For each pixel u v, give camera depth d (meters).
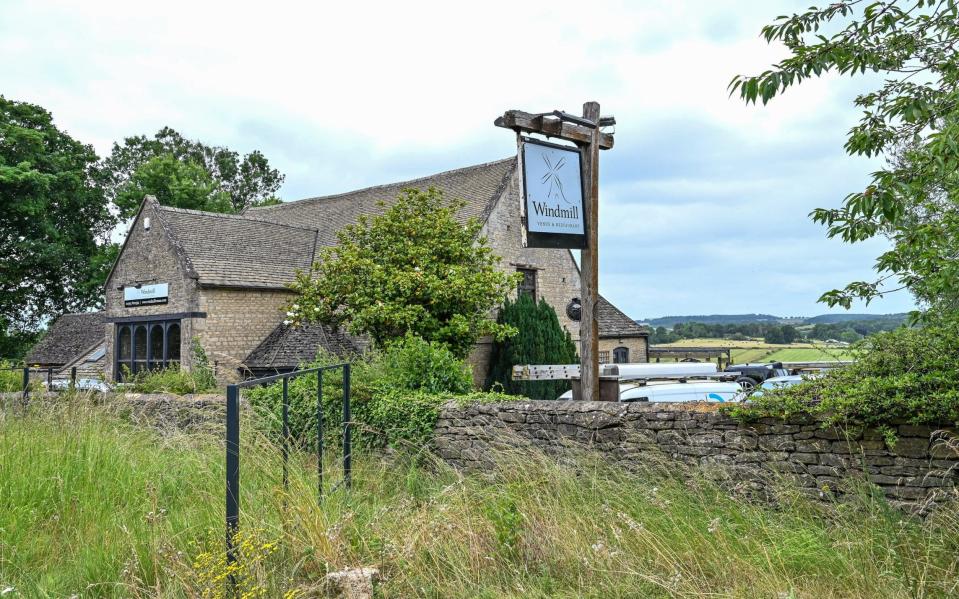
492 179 24.03
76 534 6.00
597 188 10.86
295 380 11.22
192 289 21.78
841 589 4.83
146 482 6.85
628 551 5.37
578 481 7.02
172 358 22.62
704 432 7.50
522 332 20.98
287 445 6.32
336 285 18.00
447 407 9.59
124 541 5.64
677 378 12.61
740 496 6.84
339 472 7.76
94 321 33.66
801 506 6.42
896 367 6.65
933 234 6.70
